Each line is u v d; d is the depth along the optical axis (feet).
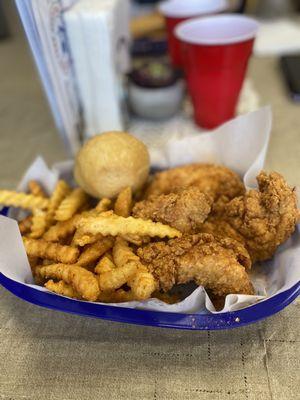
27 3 0.79
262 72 1.58
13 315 0.72
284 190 0.72
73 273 0.67
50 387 0.60
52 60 0.91
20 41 2.16
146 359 0.63
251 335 0.65
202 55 1.03
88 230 0.72
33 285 0.67
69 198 0.87
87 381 0.60
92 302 0.64
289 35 1.84
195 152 0.96
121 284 0.67
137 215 0.77
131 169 0.83
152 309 0.64
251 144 0.89
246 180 0.83
